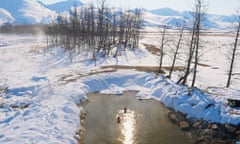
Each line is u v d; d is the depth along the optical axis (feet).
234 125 60.95
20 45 242.37
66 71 119.75
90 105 86.02
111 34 193.98
